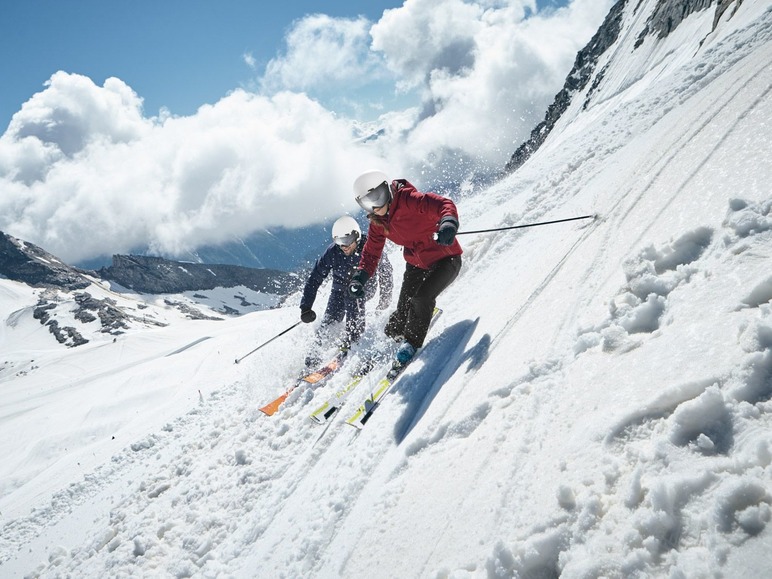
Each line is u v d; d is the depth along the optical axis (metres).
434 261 4.81
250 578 3.53
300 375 7.07
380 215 4.70
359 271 5.18
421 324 4.79
